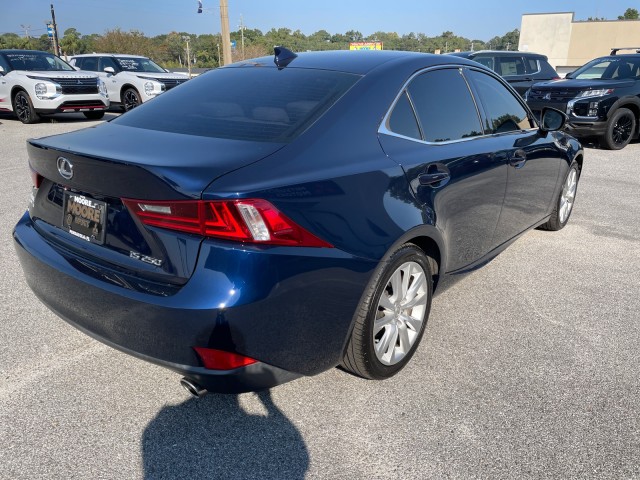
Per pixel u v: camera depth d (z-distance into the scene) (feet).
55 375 9.08
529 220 13.97
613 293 12.74
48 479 6.92
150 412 8.23
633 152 33.09
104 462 7.23
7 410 8.18
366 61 9.80
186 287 6.59
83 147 7.69
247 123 8.22
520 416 8.23
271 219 6.63
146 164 6.73
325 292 7.25
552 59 180.55
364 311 7.97
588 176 25.75
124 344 7.23
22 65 42.06
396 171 8.47
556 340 10.50
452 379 9.14
